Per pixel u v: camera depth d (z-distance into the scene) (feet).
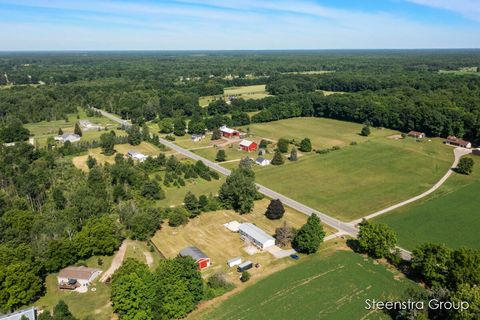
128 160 432.25
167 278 199.62
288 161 458.50
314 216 263.49
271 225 300.20
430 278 213.87
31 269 216.74
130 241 273.54
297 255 256.73
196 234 287.07
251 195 328.49
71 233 264.31
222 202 331.36
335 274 231.30
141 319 189.47
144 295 192.44
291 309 199.31
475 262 202.18
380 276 228.63
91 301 208.54
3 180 368.07
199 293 205.46
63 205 319.88
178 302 195.11
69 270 231.09
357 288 216.54
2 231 265.13
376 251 244.83
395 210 324.39
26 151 435.12
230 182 331.77
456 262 205.36
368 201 344.49
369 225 253.85
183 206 328.49
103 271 238.27
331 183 388.78
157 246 268.62
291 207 335.26
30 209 316.81
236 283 226.79
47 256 235.61
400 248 261.85
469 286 183.42
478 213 313.53
